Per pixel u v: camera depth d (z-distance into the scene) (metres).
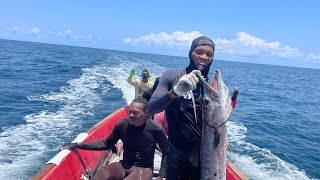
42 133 9.23
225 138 2.77
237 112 18.02
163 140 4.12
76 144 4.07
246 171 8.20
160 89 2.94
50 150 7.89
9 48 72.31
